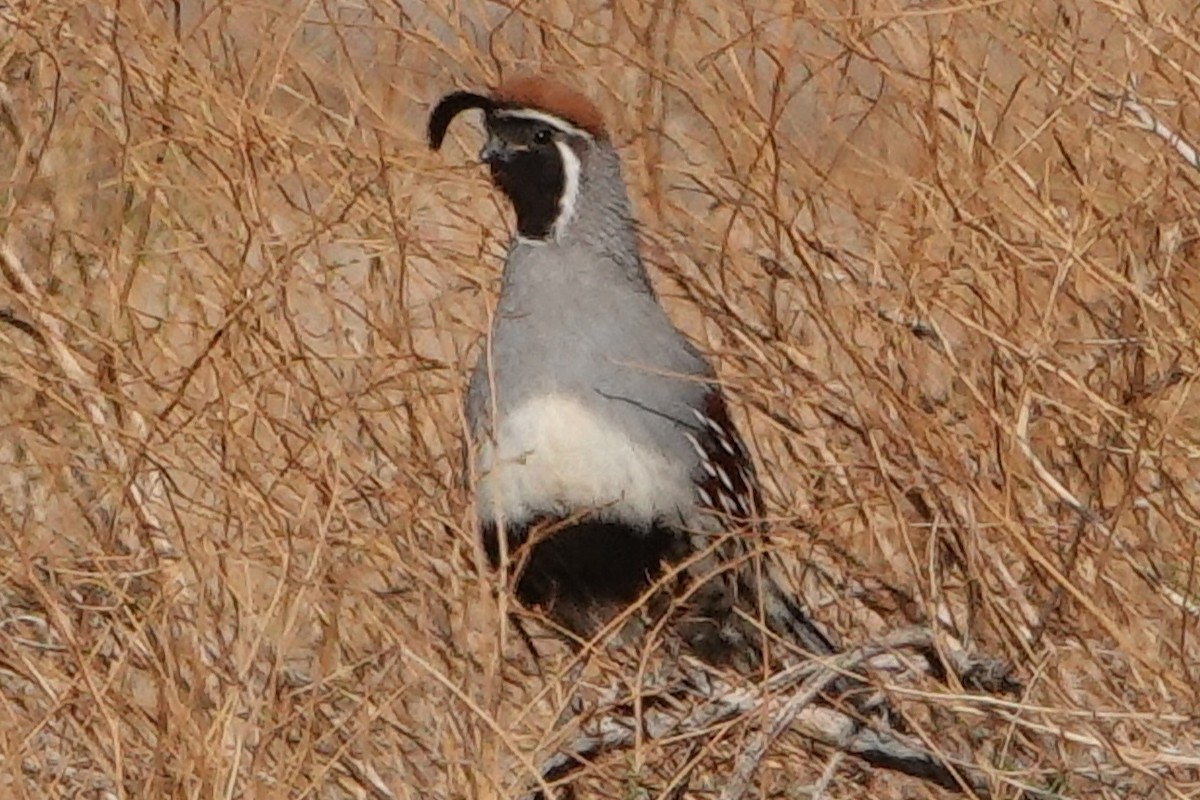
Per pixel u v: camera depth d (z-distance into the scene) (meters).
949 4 11.29
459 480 10.44
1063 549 10.38
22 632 10.05
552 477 9.84
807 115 12.54
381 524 10.41
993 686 9.76
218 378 10.00
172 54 11.63
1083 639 9.84
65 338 11.16
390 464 11.09
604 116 11.54
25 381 10.34
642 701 9.45
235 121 10.84
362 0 13.01
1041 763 9.48
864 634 10.63
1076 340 10.84
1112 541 10.01
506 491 9.91
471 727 9.20
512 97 10.41
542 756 9.20
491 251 11.96
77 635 9.34
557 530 9.84
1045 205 10.74
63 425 10.97
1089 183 11.09
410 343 10.74
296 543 10.53
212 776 8.44
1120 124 11.01
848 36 11.36
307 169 11.34
